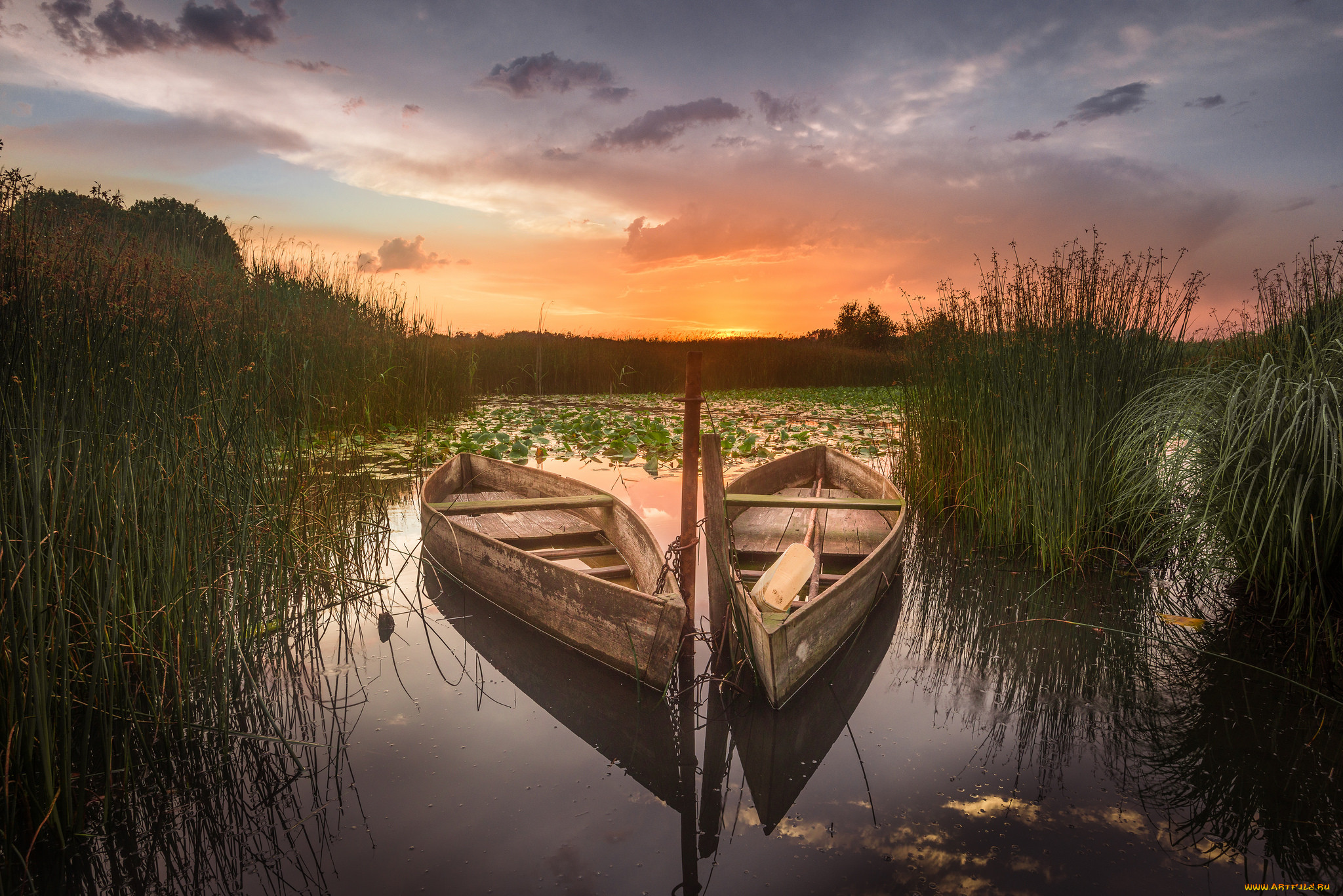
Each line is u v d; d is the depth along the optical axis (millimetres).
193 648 2693
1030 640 3510
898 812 2238
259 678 2926
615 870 1984
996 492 4953
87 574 2523
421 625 3645
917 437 6191
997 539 5008
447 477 5535
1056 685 3053
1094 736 2660
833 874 1964
